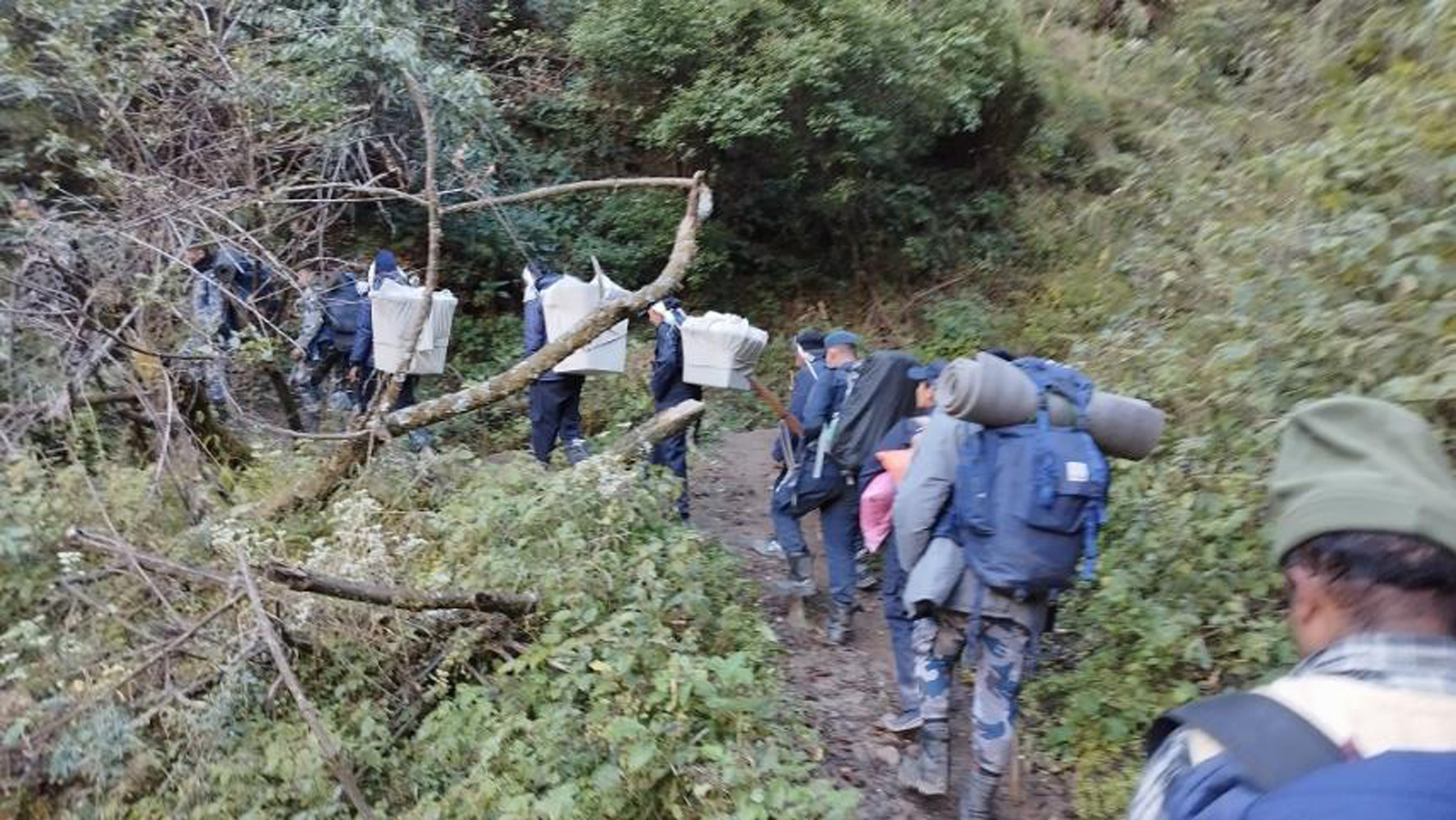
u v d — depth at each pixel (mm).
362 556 4863
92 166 6145
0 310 5410
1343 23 8586
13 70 7141
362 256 11578
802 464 5680
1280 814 1036
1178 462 5086
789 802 3500
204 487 5762
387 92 10180
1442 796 1006
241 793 4090
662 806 3697
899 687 4812
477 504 5566
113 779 4246
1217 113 10617
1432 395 3469
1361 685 1132
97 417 6508
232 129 7129
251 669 4566
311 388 8984
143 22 7723
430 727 4250
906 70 11672
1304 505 1275
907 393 5336
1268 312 4809
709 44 11586
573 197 13352
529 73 13117
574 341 5867
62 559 4551
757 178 13055
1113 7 15484
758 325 13414
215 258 6719
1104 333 7422
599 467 5504
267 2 9625
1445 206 4266
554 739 3848
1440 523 1174
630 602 4805
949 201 13914
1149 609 4508
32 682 4535
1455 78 4566
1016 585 3590
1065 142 13883
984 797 3809
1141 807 1244
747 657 4805
